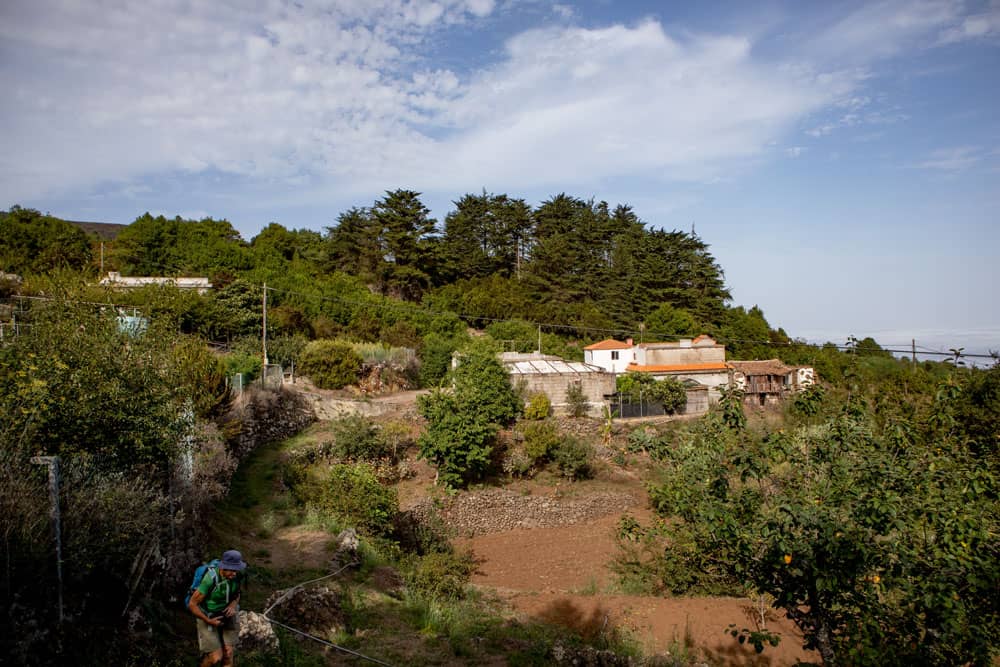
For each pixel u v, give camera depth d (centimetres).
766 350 6831
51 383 852
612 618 1861
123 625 807
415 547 2312
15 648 623
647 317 7194
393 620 1369
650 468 3653
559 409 4238
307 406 3634
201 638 730
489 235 8912
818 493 790
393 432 3269
